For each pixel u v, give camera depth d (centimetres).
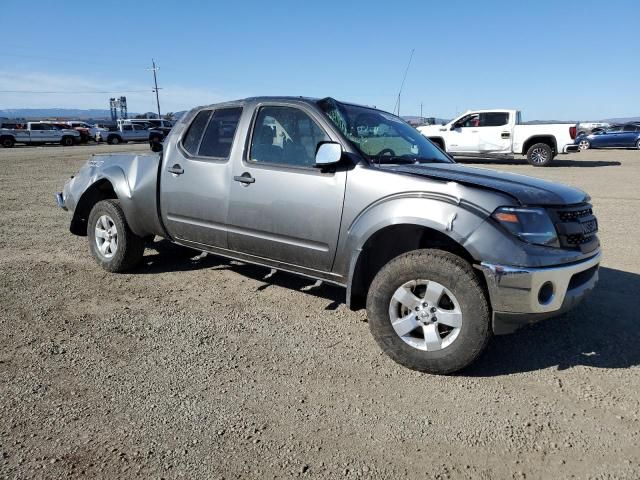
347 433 278
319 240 387
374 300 352
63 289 498
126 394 312
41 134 3962
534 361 364
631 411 301
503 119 1975
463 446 268
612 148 3278
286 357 366
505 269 310
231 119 456
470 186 331
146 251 639
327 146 359
